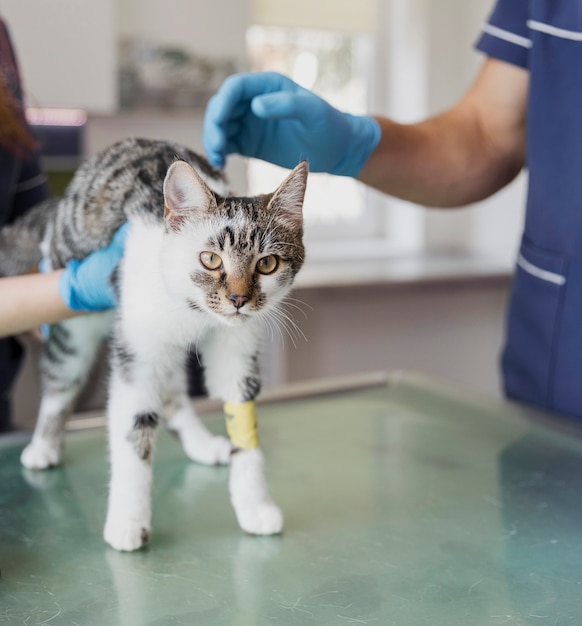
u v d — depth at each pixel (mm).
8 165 1518
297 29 3098
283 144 1168
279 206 967
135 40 2748
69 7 2420
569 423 1283
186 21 2826
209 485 1146
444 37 3176
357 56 3369
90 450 1260
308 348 2660
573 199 1268
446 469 1173
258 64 3213
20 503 1071
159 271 953
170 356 1008
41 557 920
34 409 2359
